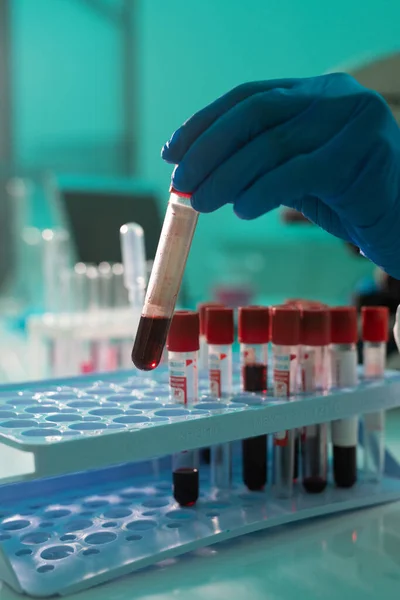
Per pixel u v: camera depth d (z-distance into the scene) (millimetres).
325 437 791
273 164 614
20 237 2805
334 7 3428
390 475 857
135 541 637
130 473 857
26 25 3635
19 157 3680
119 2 3807
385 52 1151
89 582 557
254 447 781
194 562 613
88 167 3865
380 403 805
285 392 758
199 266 3873
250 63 3723
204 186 596
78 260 1709
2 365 1683
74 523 697
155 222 1893
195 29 3799
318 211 804
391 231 691
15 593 547
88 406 743
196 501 752
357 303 1262
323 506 733
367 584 553
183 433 618
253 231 3770
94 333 1338
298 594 536
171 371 747
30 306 2178
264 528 698
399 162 650
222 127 596
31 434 594
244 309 808
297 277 3768
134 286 1059
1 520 709
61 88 3756
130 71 3875
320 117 613
